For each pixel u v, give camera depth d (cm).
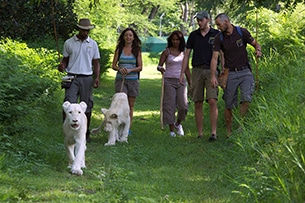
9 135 1005
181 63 1255
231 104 1123
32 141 966
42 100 1321
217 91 1172
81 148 859
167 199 726
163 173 888
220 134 1245
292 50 1499
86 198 706
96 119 1473
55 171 856
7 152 883
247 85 1107
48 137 1090
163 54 1258
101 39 3067
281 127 850
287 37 1603
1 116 1027
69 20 1791
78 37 1104
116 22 3203
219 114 1388
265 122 914
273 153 786
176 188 793
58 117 1336
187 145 1117
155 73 3750
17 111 1051
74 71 1099
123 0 3541
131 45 1229
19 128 1023
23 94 1170
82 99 1109
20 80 1143
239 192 696
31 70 1361
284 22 1656
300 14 1652
